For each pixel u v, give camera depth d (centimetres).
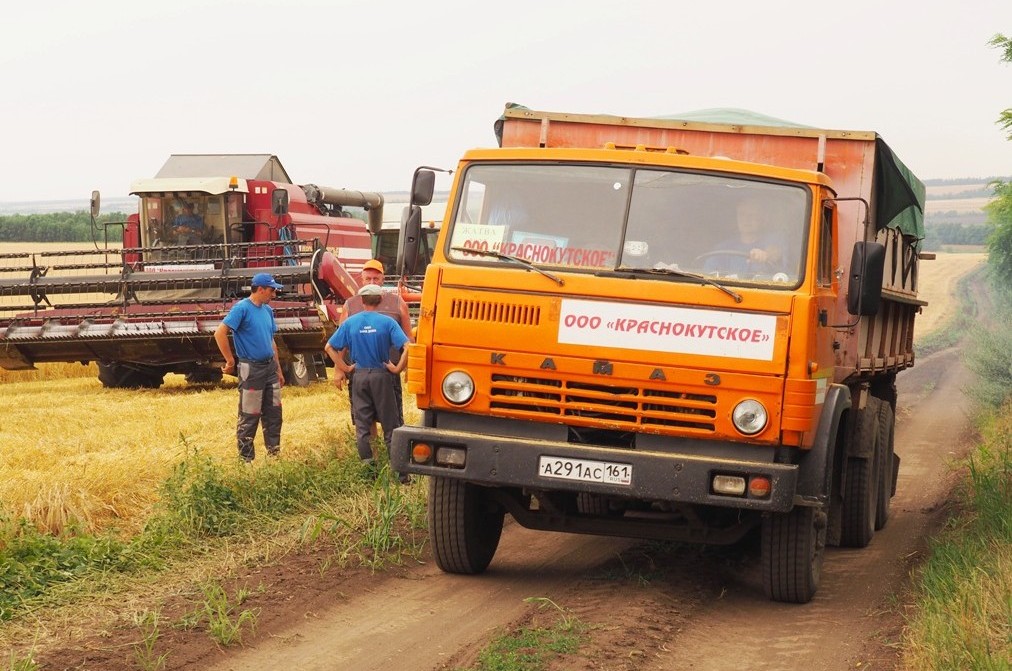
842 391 828
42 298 1977
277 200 2028
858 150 925
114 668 600
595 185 785
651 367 747
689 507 793
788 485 726
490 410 777
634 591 817
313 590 776
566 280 761
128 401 1808
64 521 887
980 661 608
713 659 675
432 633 695
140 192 2192
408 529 980
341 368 1159
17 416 1548
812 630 751
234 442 1295
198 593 752
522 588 823
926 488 1431
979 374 2784
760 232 760
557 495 839
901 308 1320
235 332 1173
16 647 633
